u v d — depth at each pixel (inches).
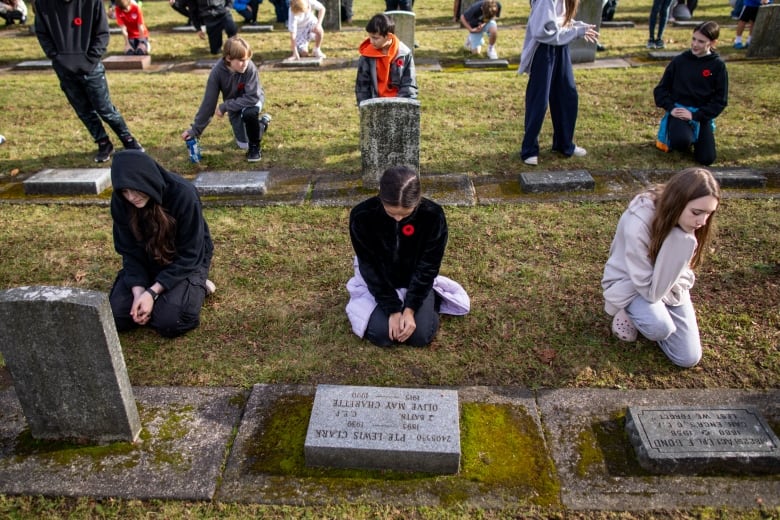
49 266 176.1
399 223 132.3
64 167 247.0
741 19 411.2
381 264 139.6
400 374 132.8
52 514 103.0
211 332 147.7
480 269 171.3
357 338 144.3
